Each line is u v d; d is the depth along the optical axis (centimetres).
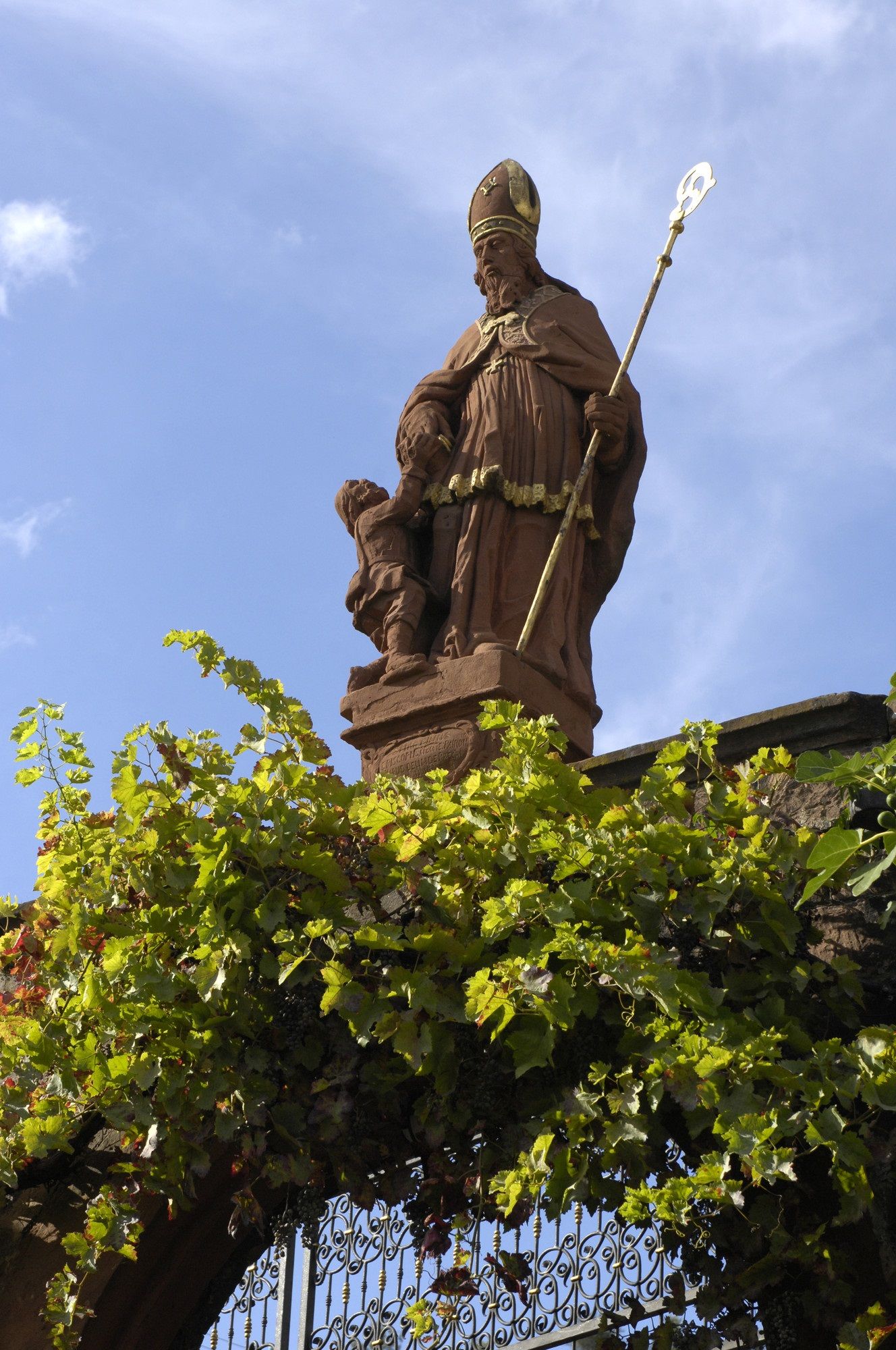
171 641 496
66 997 505
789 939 423
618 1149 413
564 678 625
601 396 660
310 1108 465
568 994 412
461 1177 444
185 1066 469
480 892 450
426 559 664
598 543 664
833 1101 401
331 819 478
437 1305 444
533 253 710
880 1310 386
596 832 435
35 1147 477
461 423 675
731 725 483
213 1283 574
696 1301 414
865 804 433
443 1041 439
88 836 494
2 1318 534
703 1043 395
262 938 466
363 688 625
